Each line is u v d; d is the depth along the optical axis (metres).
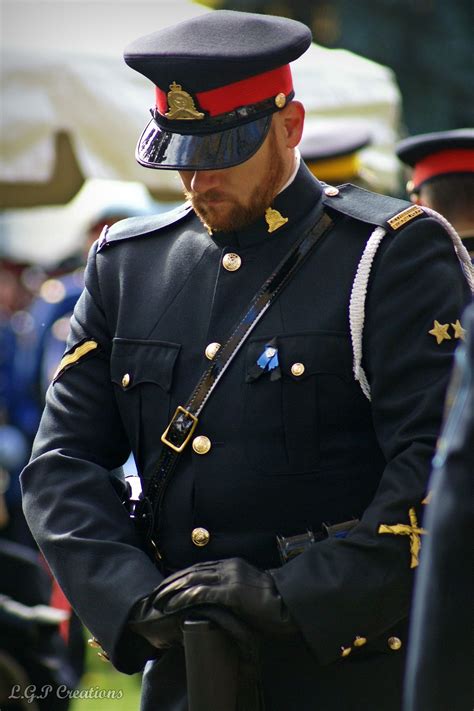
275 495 9.16
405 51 43.00
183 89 9.27
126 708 19.58
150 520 9.55
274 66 9.33
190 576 8.77
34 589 16.03
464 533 6.98
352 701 9.16
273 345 9.23
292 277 9.42
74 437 9.81
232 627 8.61
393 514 8.74
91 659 22.59
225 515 9.25
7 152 18.03
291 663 9.19
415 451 8.81
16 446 22.17
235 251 9.61
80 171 21.16
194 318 9.62
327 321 9.23
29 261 33.75
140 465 9.72
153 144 9.44
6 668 14.54
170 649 9.41
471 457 6.95
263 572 8.84
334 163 16.50
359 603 8.67
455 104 43.69
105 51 18.27
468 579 7.05
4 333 23.00
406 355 9.05
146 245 10.08
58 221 34.03
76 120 18.06
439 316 9.09
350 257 9.36
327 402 9.16
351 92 20.06
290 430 9.15
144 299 9.85
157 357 9.60
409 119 43.25
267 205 9.52
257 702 8.91
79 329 10.09
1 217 34.28
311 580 8.70
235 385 9.32
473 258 12.96
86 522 9.38
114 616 9.02
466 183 13.08
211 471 9.28
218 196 9.38
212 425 9.33
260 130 9.31
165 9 19.02
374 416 9.15
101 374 9.98
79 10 18.66
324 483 9.15
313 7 42.38
